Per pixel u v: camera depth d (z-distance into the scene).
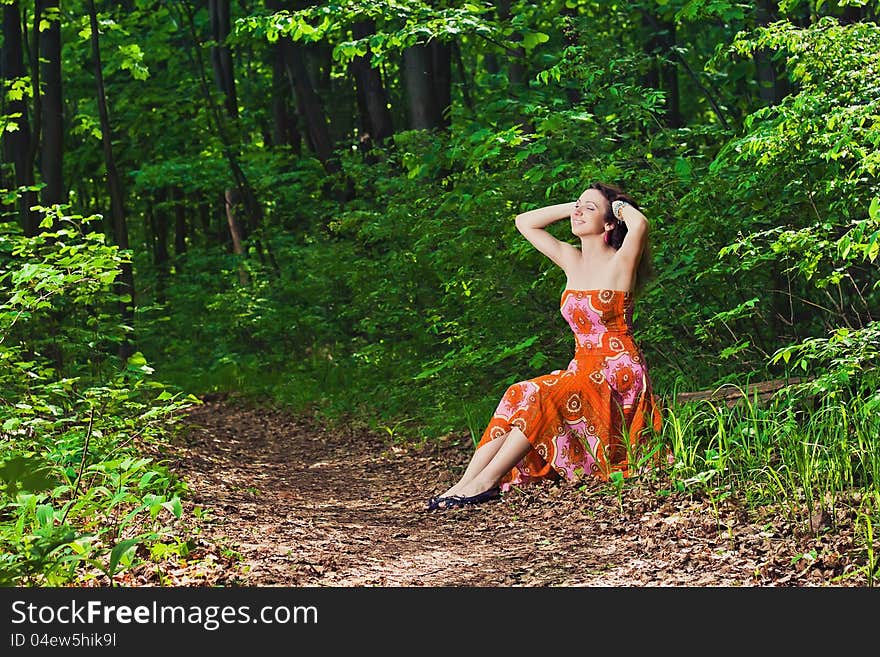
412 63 13.57
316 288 15.00
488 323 8.92
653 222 7.67
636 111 8.41
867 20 8.34
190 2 20.81
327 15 10.87
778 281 7.64
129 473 4.71
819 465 5.32
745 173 7.24
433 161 10.12
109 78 19.91
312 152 20.19
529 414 6.14
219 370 15.72
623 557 4.71
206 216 27.14
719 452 5.62
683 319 7.68
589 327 6.29
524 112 8.68
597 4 13.41
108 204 26.11
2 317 6.18
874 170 5.84
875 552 4.33
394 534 5.63
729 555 4.53
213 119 19.00
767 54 10.15
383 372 11.80
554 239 6.52
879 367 5.63
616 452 6.18
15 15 12.98
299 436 10.80
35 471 4.22
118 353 12.89
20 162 12.77
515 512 5.80
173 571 4.43
